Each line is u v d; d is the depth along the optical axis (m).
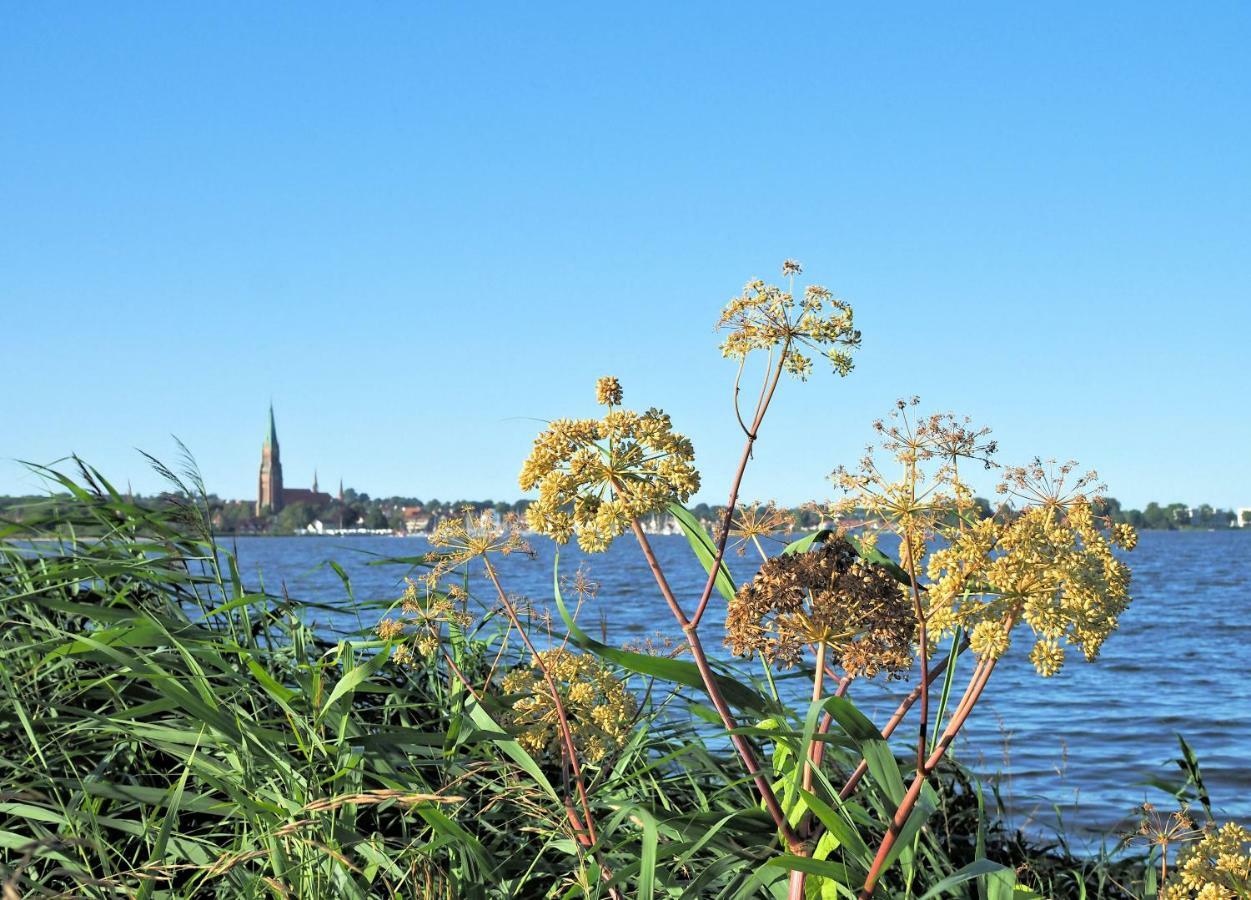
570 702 3.80
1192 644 33.22
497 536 3.79
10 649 4.39
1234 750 15.36
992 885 2.78
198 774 3.79
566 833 3.66
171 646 4.43
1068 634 2.70
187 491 5.57
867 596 3.00
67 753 4.01
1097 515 2.83
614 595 37.91
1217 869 3.40
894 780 2.85
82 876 2.94
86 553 5.47
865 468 2.86
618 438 3.10
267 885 3.35
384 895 3.81
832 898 3.04
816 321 3.09
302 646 4.98
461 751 4.64
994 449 2.82
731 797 4.48
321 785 3.84
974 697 2.80
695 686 3.10
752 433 3.14
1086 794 11.57
